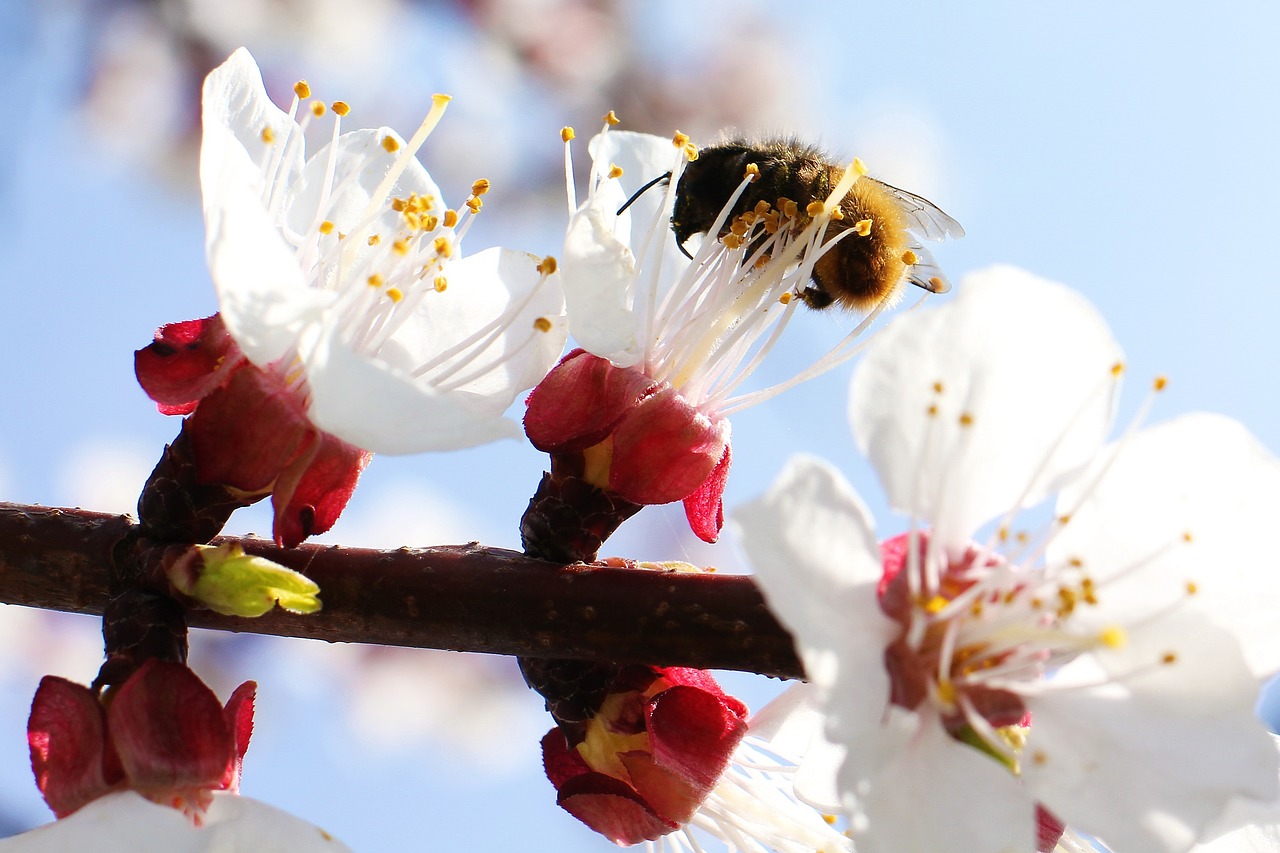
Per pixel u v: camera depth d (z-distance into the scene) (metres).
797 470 0.20
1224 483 0.21
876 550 0.21
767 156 0.25
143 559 0.22
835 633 0.21
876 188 0.26
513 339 0.23
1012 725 0.21
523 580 0.22
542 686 0.23
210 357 0.22
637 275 0.23
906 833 0.21
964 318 0.21
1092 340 0.21
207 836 0.21
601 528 0.22
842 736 0.20
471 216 0.23
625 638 0.22
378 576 0.22
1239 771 0.21
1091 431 0.21
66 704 0.21
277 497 0.22
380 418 0.21
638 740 0.22
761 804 0.23
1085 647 0.21
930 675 0.21
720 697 0.23
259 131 0.23
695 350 0.23
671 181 0.23
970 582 0.21
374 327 0.22
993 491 0.21
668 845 0.23
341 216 0.23
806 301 0.26
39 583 0.22
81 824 0.21
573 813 0.23
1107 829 0.21
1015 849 0.21
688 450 0.22
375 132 0.23
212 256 0.21
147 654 0.21
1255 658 0.21
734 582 0.22
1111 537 0.21
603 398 0.22
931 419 0.21
